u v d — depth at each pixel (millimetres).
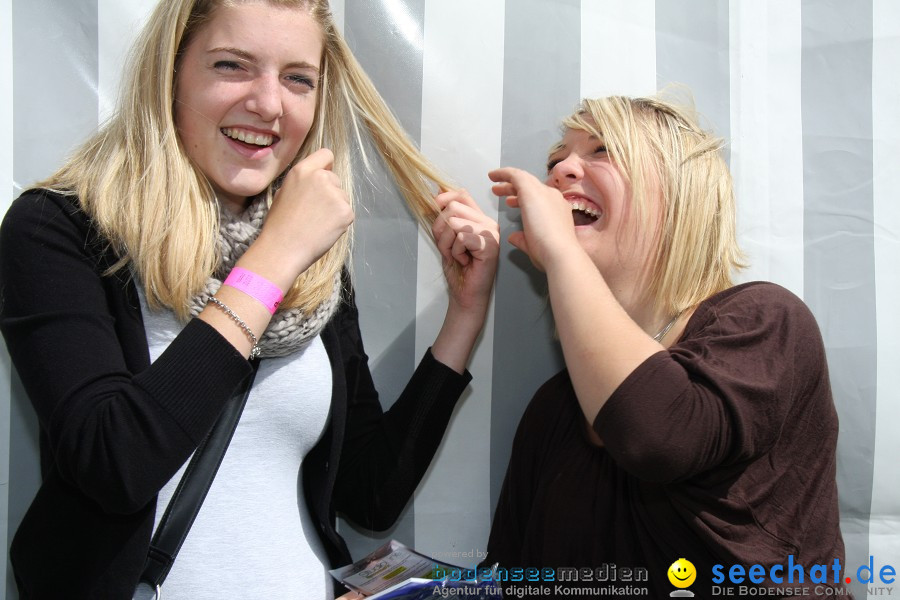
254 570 903
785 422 909
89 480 747
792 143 1445
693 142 1126
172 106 941
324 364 1052
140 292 916
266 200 1018
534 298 1436
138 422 739
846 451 1441
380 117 1166
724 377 847
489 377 1427
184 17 903
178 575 869
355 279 1374
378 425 1242
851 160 1447
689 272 1077
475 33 1375
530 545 1089
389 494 1187
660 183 1101
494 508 1430
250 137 939
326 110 1120
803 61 1447
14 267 830
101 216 867
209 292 909
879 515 1445
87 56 1229
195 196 924
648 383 828
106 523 838
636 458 822
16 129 1202
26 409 1233
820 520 920
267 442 961
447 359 1245
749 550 859
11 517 1229
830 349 1443
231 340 795
